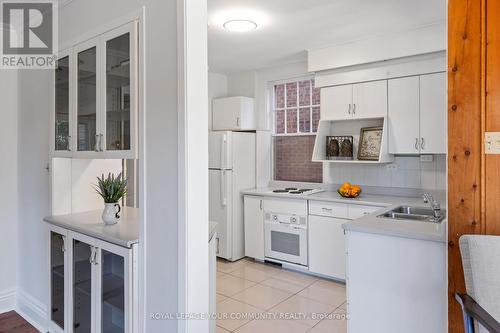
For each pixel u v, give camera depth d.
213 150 4.50
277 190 4.45
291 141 4.80
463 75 1.68
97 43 2.17
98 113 2.16
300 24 3.26
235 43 3.83
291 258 4.05
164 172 1.77
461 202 1.70
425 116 3.39
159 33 1.77
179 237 1.69
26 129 3.04
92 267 2.14
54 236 2.55
